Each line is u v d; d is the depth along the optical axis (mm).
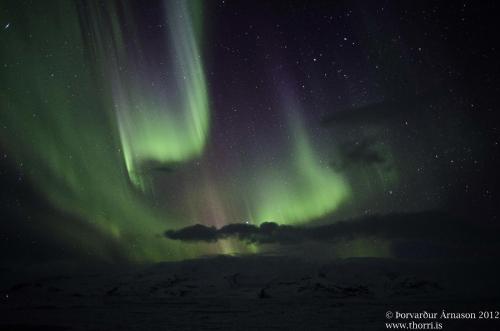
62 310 54156
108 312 49312
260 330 28672
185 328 30500
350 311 46438
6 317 42719
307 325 31969
